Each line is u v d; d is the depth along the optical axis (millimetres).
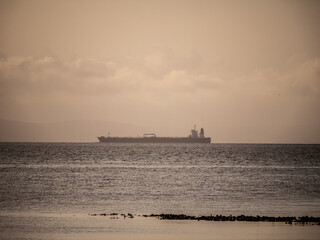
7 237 167000
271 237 167000
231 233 172375
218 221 193125
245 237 166750
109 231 175500
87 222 191250
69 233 172375
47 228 180250
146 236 167875
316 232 173875
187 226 183750
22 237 167125
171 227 182000
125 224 187375
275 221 193125
